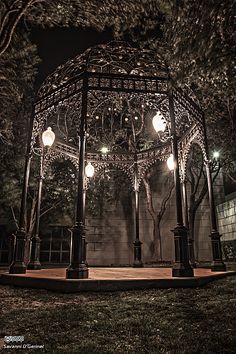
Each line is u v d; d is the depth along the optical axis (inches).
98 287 189.9
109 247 597.3
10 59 382.6
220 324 118.6
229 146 482.3
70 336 109.6
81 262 206.7
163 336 108.1
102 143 460.4
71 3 283.7
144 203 614.9
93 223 603.2
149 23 318.0
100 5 281.0
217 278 244.4
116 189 616.4
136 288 194.7
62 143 387.5
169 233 603.2
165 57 275.1
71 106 312.8
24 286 225.1
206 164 318.3
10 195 479.8
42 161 364.2
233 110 407.5
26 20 316.8
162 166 635.5
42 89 327.6
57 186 534.0
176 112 291.1
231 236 559.2
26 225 502.3
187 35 182.1
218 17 163.8
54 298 174.6
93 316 133.1
